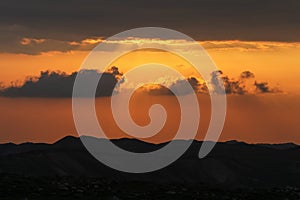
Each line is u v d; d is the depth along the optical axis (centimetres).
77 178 16088
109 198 14075
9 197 13638
